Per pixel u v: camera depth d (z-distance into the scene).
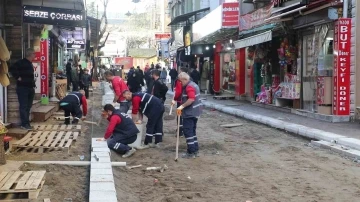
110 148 9.61
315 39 16.09
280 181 7.69
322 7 14.71
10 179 6.48
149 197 6.66
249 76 24.23
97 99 25.80
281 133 13.26
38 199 6.09
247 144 11.34
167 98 28.31
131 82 23.44
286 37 18.36
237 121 16.34
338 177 7.95
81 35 28.27
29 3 13.19
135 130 9.86
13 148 9.24
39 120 13.69
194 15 33.91
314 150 10.52
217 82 29.36
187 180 7.73
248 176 8.05
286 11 16.84
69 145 9.55
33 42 16.25
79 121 13.52
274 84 19.66
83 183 7.06
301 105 17.16
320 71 15.55
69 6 13.62
